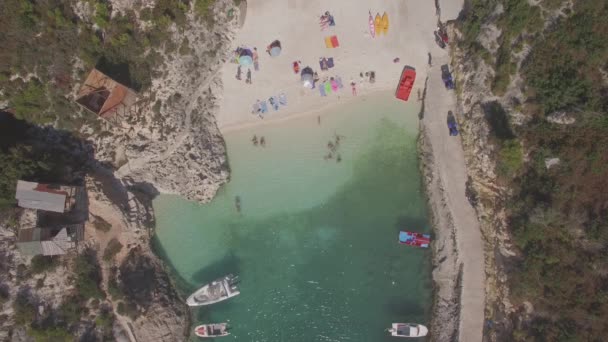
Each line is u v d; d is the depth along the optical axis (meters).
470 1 49.69
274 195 53.16
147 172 52.25
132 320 49.66
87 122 50.41
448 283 50.47
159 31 48.62
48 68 47.66
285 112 52.66
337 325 52.56
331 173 52.66
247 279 53.31
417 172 52.03
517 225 46.50
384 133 52.22
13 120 48.94
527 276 45.47
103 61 48.28
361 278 52.56
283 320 53.03
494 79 47.94
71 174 49.97
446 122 50.81
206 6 48.75
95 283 48.75
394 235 52.28
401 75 51.47
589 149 44.06
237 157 53.25
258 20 51.56
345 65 51.78
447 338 50.06
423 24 51.00
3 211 46.62
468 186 50.34
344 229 52.75
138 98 49.88
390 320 52.06
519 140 46.56
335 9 51.41
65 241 46.91
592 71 44.28
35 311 47.25
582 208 44.16
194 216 53.62
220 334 52.66
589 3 44.34
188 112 51.31
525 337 45.75
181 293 53.16
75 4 46.53
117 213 50.19
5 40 46.09
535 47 46.12
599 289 43.25
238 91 52.53
